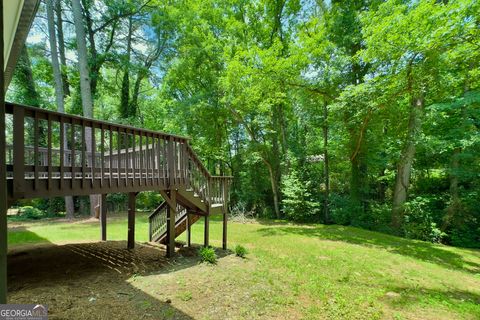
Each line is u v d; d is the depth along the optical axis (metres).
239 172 15.67
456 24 6.26
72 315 2.88
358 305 3.85
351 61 9.80
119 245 6.65
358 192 11.52
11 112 2.74
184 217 6.96
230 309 3.43
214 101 13.74
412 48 7.16
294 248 7.29
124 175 4.25
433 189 11.48
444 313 3.70
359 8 10.48
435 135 10.07
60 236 8.03
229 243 7.79
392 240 8.63
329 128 12.21
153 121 18.34
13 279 3.87
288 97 12.48
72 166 3.45
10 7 2.71
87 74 12.12
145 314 3.08
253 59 10.40
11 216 12.76
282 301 3.80
